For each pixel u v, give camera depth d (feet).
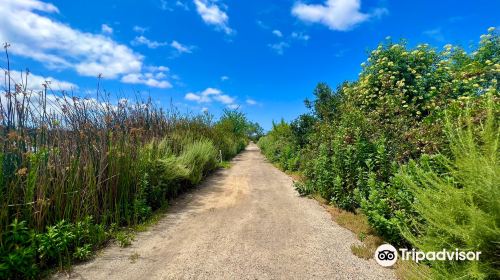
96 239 15.17
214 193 28.53
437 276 8.27
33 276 11.59
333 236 16.62
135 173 20.53
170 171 24.68
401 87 28.02
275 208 22.79
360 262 13.37
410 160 14.94
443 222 8.07
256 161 62.85
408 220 13.09
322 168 25.13
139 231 17.48
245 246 15.25
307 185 27.58
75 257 13.37
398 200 14.62
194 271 12.58
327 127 31.09
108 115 21.81
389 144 20.03
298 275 12.25
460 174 8.25
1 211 11.89
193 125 48.65
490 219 7.05
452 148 9.05
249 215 20.92
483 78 24.22
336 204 22.18
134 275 12.23
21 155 13.89
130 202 19.47
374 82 29.99
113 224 16.90
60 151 15.81
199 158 33.78
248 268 12.85
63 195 14.80
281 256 14.05
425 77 28.27
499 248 7.16
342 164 22.67
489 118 8.89
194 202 24.93
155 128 33.63
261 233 17.17
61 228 13.46
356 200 19.67
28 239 12.39
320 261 13.48
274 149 61.41
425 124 19.38
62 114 17.60
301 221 19.44
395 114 23.93
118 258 13.79
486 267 7.20
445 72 28.48
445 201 8.23
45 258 12.67
